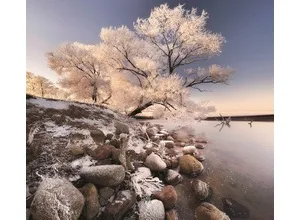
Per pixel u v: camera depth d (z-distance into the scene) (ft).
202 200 4.79
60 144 4.93
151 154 5.29
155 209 4.36
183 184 5.03
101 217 4.06
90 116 6.09
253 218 4.65
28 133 5.00
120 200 4.20
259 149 5.21
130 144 5.52
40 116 5.45
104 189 4.26
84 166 4.59
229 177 5.10
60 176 4.37
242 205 4.77
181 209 4.65
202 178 5.14
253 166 5.17
